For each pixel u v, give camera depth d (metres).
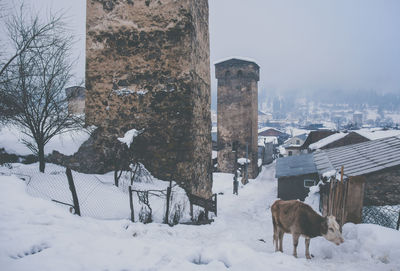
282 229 6.47
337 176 9.98
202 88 13.52
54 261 3.57
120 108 11.91
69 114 9.87
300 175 19.22
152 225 8.02
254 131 37.25
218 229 9.85
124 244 4.59
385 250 5.29
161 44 11.63
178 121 11.48
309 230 5.84
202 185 13.34
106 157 11.78
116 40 11.96
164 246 4.74
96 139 11.94
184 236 7.84
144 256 4.16
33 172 8.91
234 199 21.89
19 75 8.89
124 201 8.98
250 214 16.36
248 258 4.34
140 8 11.76
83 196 8.31
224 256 4.48
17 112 9.09
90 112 12.15
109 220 7.01
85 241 4.53
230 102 35.94
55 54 9.28
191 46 11.52
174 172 11.38
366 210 10.05
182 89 11.49
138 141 11.62
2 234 4.23
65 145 11.09
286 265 4.66
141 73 11.79
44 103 9.39
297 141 65.94
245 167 31.50
